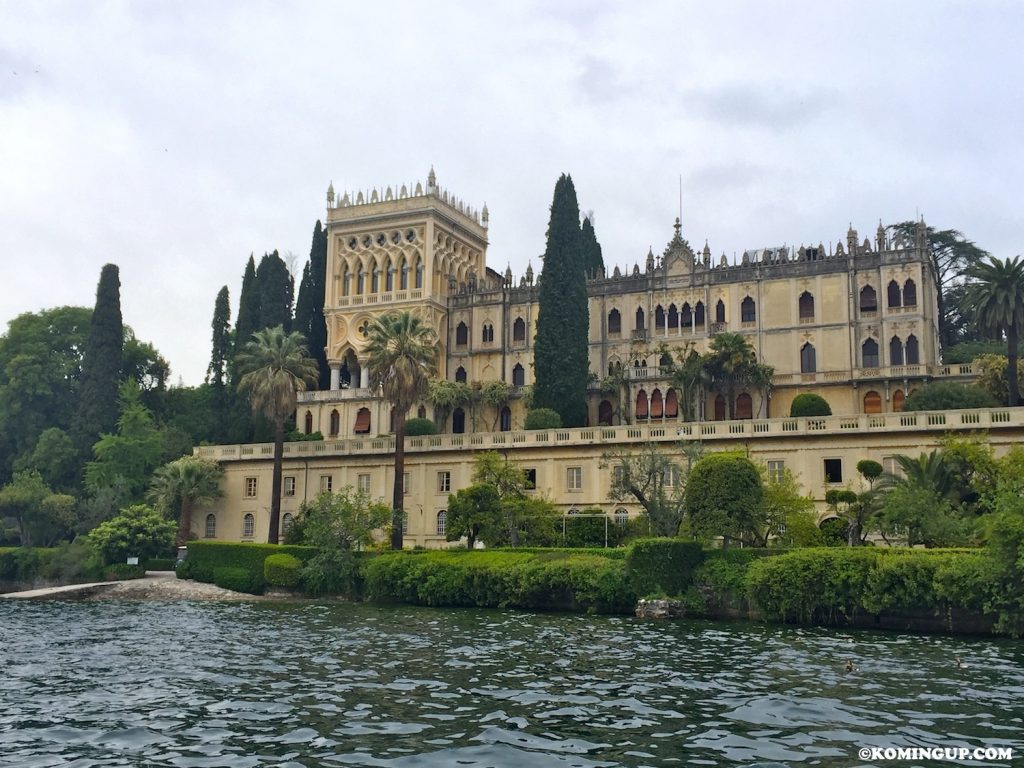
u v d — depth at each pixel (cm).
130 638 4509
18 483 9925
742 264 10619
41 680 3291
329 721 2602
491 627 4944
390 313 11756
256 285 12250
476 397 11088
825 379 10006
